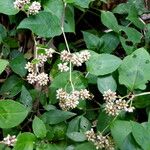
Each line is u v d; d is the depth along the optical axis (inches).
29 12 12.6
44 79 12.1
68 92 12.0
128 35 13.8
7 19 14.0
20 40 13.7
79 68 13.4
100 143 11.1
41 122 11.0
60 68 12.2
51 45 13.6
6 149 10.8
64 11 13.2
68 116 11.7
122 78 11.8
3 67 11.0
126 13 14.7
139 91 11.9
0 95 12.9
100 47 13.5
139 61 11.9
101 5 14.9
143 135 10.5
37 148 11.0
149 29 14.2
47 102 12.5
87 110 12.4
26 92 12.1
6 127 10.6
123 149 10.6
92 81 12.3
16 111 10.7
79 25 14.9
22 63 13.1
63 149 11.2
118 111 11.4
